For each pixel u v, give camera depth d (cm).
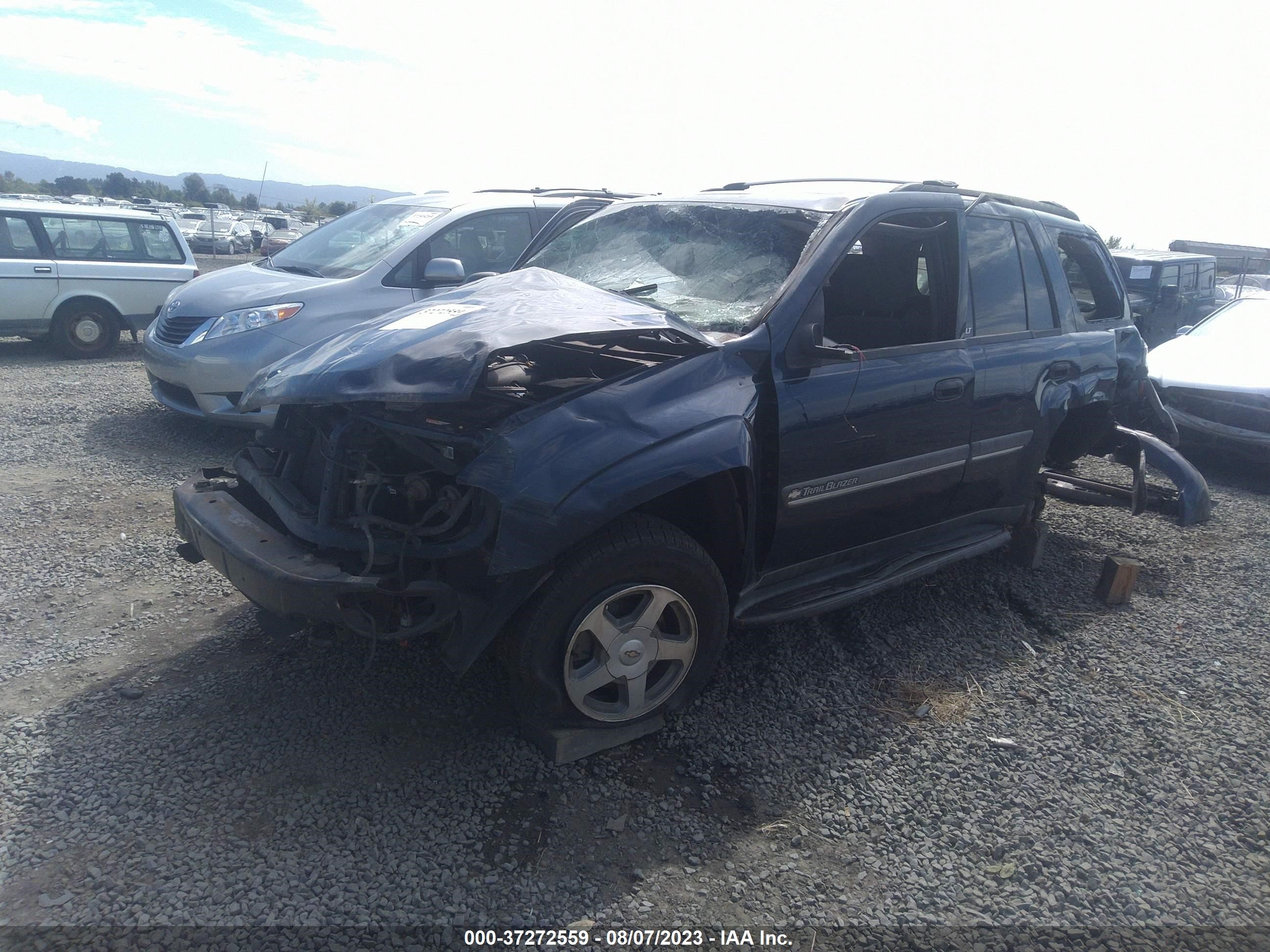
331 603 273
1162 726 355
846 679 377
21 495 554
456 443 283
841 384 352
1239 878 273
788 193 414
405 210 757
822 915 249
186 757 298
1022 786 311
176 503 342
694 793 297
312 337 639
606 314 328
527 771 300
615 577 296
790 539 354
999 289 442
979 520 459
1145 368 599
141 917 232
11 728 311
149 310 1155
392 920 237
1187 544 587
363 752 306
